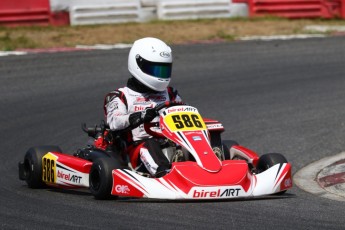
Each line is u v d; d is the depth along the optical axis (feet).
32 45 158.81
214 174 68.80
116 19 186.19
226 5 197.16
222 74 144.25
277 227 60.23
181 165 69.10
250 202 69.67
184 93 131.85
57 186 79.97
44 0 178.40
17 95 128.77
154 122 77.15
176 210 66.13
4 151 102.58
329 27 191.52
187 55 157.79
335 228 60.03
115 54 154.71
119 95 79.00
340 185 80.07
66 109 121.90
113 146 80.12
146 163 73.46
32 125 114.11
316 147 100.89
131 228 60.34
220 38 173.47
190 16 194.08
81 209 68.28
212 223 61.46
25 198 76.18
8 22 175.22
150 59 77.15
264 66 150.41
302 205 69.10
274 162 74.90
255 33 180.04
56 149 83.41
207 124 75.46
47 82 135.85
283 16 199.62
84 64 147.13
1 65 144.25
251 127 112.37
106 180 70.13
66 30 174.70
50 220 64.54
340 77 142.00
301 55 159.74
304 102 125.49
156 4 191.21
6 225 63.57
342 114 117.29
